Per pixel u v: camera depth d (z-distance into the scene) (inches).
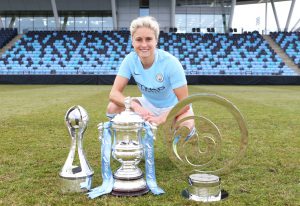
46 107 394.3
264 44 1261.1
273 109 383.9
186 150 119.2
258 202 106.2
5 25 1418.6
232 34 1318.9
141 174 116.0
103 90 713.0
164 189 118.2
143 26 126.7
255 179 129.9
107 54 1187.9
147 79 138.2
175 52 1203.9
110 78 977.5
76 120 119.0
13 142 198.2
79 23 1407.5
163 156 167.8
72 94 598.5
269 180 128.7
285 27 1409.9
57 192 114.6
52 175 133.9
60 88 786.2
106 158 116.8
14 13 1411.2
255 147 187.2
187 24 1411.2
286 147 187.9
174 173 137.8
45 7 1371.8
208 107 397.4
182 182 125.9
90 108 387.5
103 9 1364.4
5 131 235.1
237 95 596.4
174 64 134.3
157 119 134.9
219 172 118.5
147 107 151.0
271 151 177.3
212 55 1187.9
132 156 114.3
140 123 115.9
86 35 1304.1
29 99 499.2
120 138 116.8
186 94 135.9
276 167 146.8
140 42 128.0
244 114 338.0
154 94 143.7
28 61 1139.3
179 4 1397.6
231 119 302.2
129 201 106.4
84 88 789.9
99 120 294.5
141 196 111.3
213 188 108.3
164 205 103.2
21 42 1261.1
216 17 1408.7
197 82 981.8
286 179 130.0
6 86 865.5
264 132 237.5
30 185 121.3
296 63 1147.9
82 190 114.6
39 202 105.3
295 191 116.3
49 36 1295.5
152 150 118.6
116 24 1339.8
